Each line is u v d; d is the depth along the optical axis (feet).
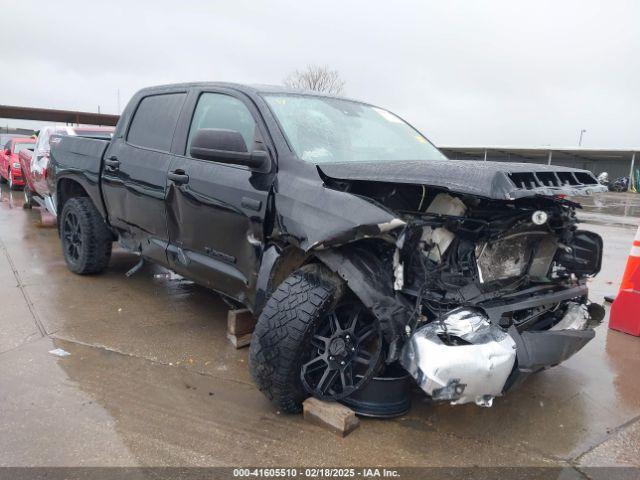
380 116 14.05
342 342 9.25
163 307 15.34
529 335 8.54
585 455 8.90
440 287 8.71
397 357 8.39
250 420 9.50
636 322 14.85
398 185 9.18
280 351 8.92
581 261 10.70
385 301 8.43
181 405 9.91
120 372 11.12
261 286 10.16
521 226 9.09
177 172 12.53
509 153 129.70
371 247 9.08
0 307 14.62
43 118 80.33
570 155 125.39
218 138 10.18
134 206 14.42
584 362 12.94
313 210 9.20
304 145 10.75
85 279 17.83
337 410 9.17
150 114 14.73
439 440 9.14
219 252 11.62
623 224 48.70
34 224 29.37
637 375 12.26
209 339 13.14
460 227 8.74
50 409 9.50
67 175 17.51
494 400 10.74
